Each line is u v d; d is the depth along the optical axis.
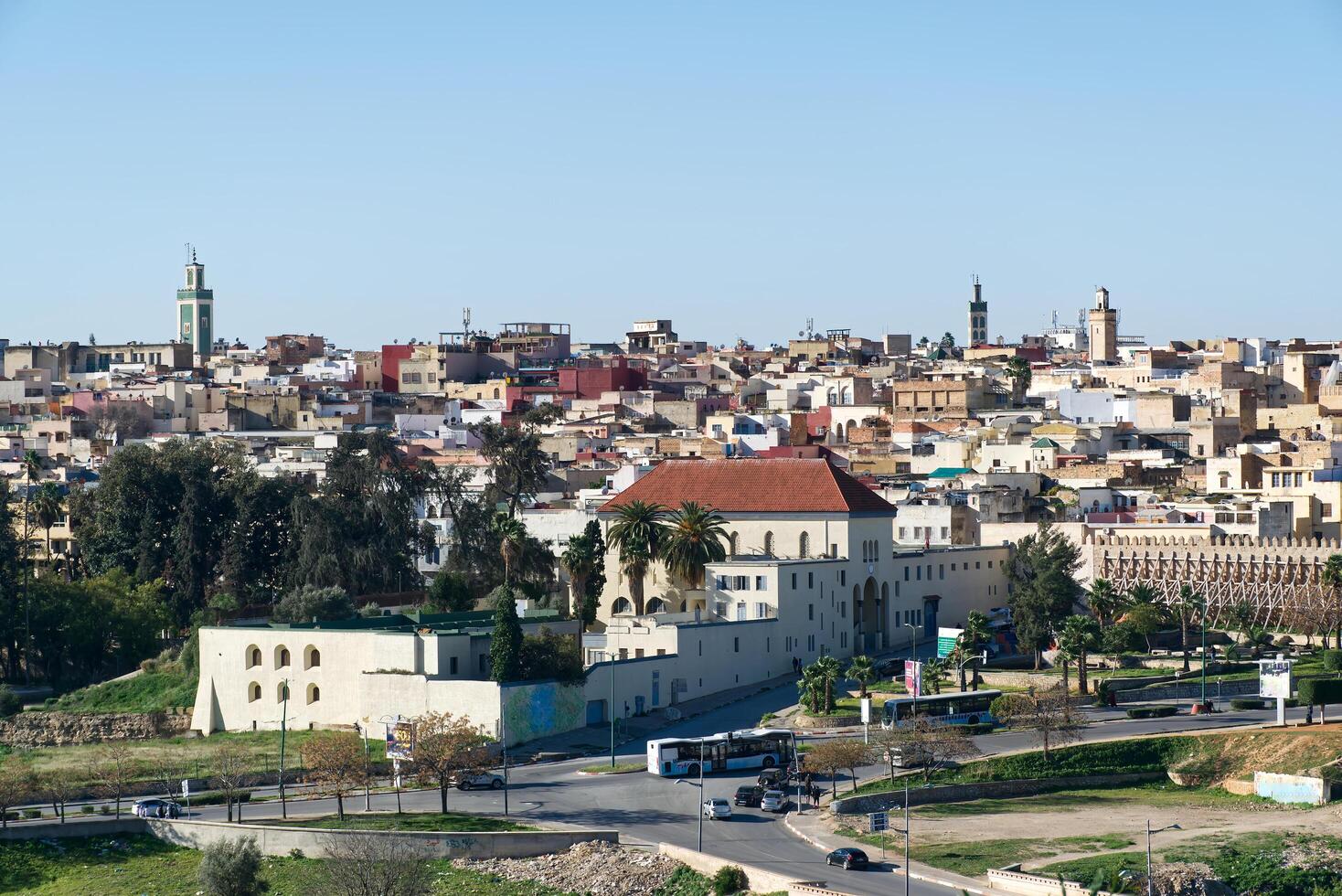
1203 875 178.50
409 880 186.75
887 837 194.88
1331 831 193.25
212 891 191.00
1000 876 177.75
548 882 188.00
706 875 183.88
